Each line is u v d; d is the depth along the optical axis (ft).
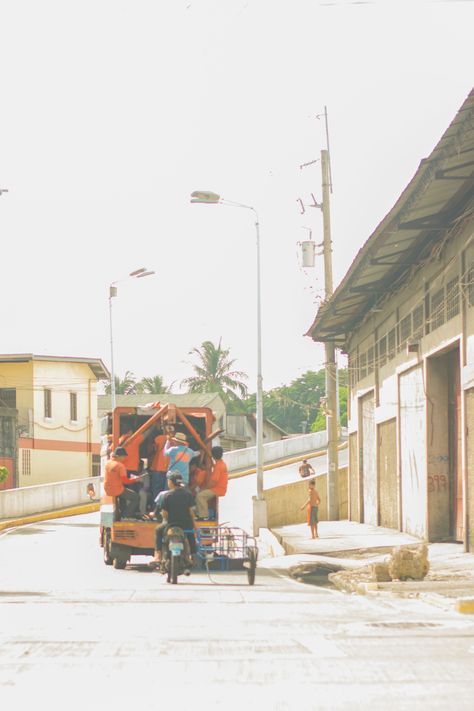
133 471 73.97
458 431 83.66
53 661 27.91
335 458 129.39
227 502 176.14
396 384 100.37
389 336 104.32
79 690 23.84
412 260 87.76
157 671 26.30
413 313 91.86
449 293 78.13
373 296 107.45
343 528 114.11
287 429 427.33
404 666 26.84
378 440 112.88
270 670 26.35
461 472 81.30
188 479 68.95
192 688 24.00
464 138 55.42
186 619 38.45
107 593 51.83
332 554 82.17
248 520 147.84
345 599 48.32
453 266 76.23
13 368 215.92
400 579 57.67
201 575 66.90
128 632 34.17
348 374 136.87
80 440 227.81
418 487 90.94
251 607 43.68
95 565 79.10
